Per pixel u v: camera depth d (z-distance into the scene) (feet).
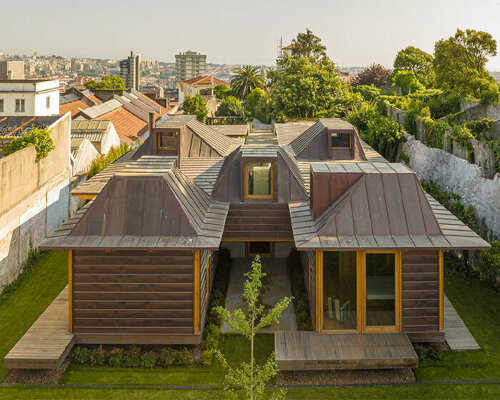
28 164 66.59
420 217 46.16
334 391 41.22
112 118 157.48
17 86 107.24
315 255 45.60
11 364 42.45
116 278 45.47
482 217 62.28
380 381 42.39
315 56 268.00
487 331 49.26
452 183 71.26
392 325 45.57
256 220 59.21
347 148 79.87
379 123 98.53
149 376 43.78
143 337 46.11
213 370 44.65
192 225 46.14
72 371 44.24
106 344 47.29
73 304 45.78
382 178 47.78
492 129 79.00
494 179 59.67
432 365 44.29
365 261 45.06
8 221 60.59
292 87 177.99
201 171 69.05
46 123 85.51
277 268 66.85
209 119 212.64
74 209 86.33
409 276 45.01
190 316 45.91
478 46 128.36
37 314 54.80
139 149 79.92
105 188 46.83
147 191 46.85
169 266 45.34
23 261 65.21
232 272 65.46
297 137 92.27
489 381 42.01
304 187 61.00
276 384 42.29
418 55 240.73
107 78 319.27
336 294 45.55
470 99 111.65
